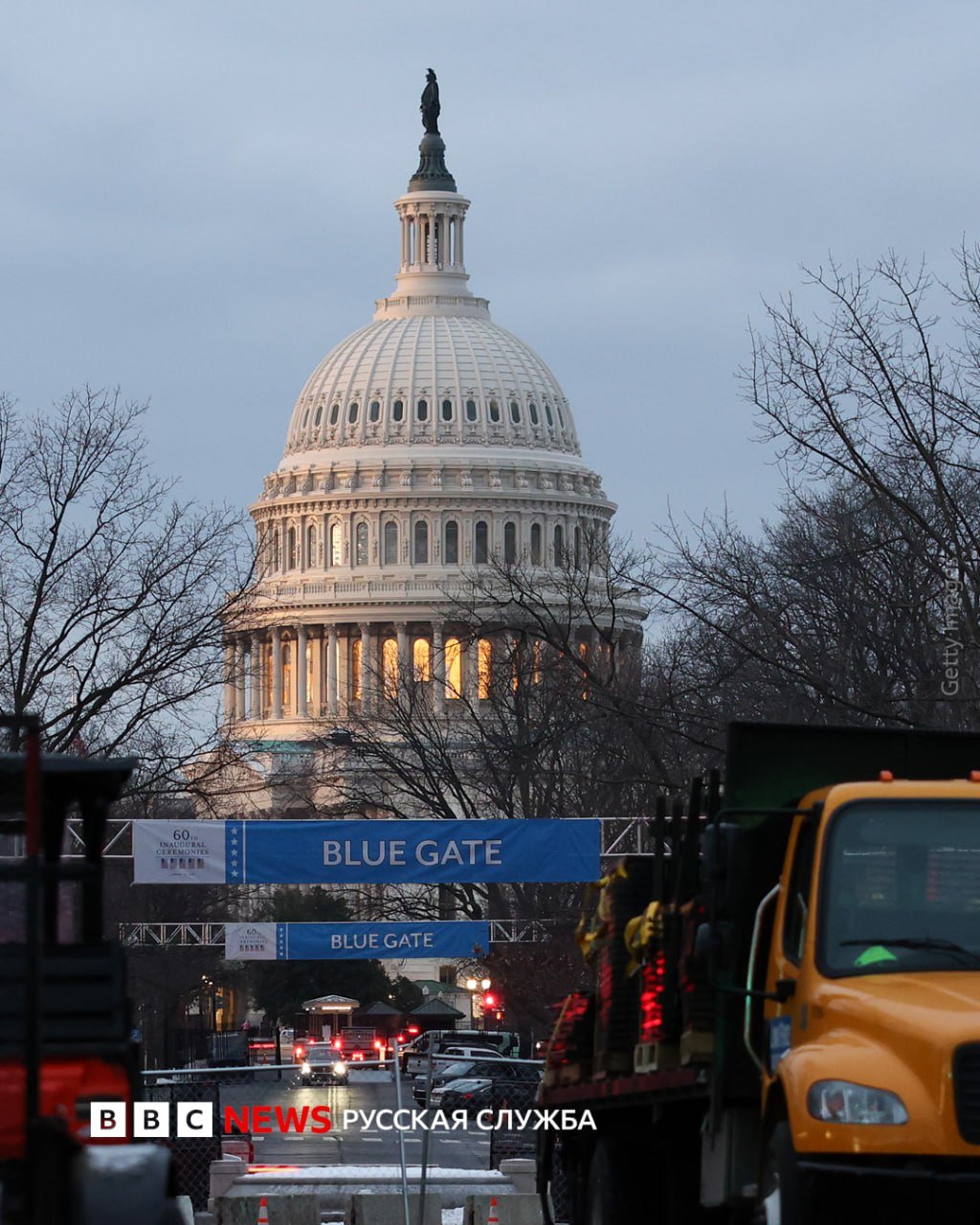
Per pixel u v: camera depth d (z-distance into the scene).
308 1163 96.75
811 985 38.41
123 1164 30.92
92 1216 30.48
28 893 29.92
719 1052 41.59
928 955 38.25
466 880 115.62
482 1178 71.25
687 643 184.50
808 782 43.47
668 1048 44.56
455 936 122.00
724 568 141.25
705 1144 43.03
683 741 156.50
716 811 46.16
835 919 38.78
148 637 134.75
